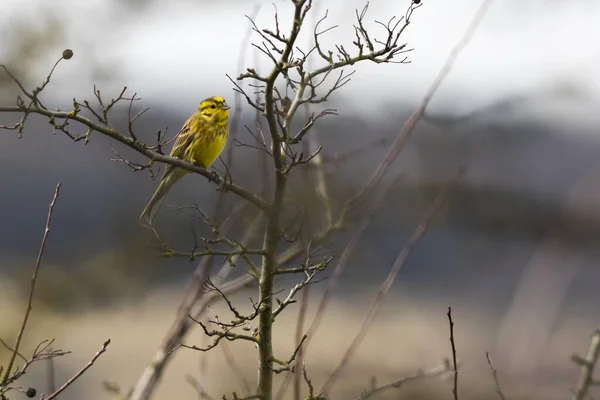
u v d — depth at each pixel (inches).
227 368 611.8
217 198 314.5
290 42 198.2
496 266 880.9
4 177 874.8
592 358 271.0
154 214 288.8
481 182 781.9
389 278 283.9
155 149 224.8
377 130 503.8
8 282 800.9
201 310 280.7
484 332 742.5
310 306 802.8
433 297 842.2
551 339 720.3
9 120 843.4
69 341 704.4
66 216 884.0
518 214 807.7
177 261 899.4
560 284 794.2
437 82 303.7
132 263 855.7
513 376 632.4
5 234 877.8
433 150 717.3
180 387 599.5
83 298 807.1
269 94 203.8
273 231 214.2
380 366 645.9
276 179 213.8
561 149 811.4
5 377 194.7
